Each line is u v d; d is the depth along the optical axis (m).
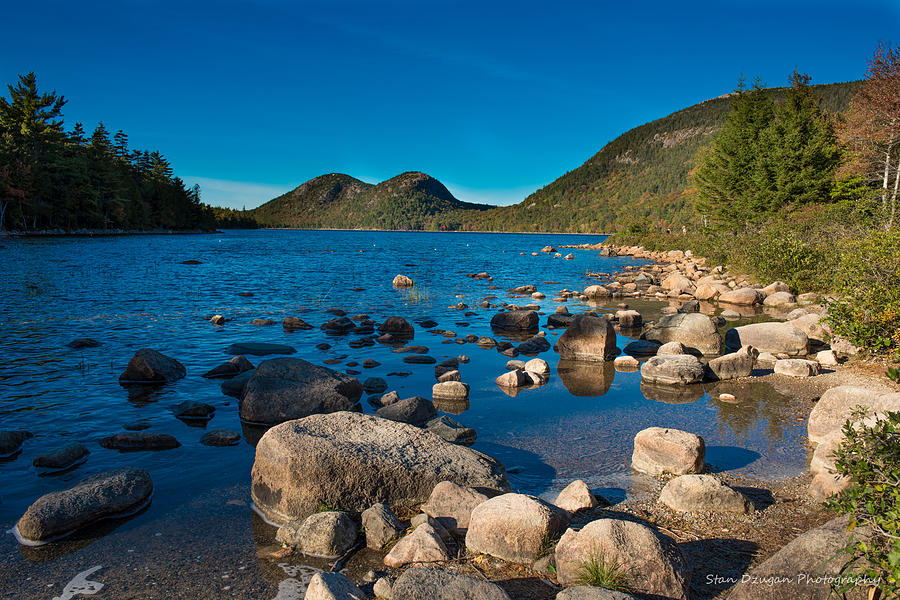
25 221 72.38
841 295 13.39
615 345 14.45
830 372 11.98
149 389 10.57
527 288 28.23
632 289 29.69
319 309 20.84
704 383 11.58
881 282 12.20
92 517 5.62
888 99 31.02
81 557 5.05
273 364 9.85
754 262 28.75
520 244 108.88
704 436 8.44
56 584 4.63
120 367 11.98
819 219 29.56
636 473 7.07
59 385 10.59
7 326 15.85
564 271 42.53
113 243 64.38
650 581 4.30
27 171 68.94
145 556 5.09
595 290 26.72
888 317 11.48
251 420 8.93
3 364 11.91
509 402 10.25
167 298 22.44
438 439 7.10
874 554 3.77
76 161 80.75
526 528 4.95
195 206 130.00
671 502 6.02
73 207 81.62
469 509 5.68
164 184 115.19
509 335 17.06
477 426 8.90
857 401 7.74
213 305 21.08
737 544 5.19
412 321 18.86
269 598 4.47
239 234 132.12
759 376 12.04
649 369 11.88
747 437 8.38
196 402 9.45
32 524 5.29
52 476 6.79
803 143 41.78
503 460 7.53
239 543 5.36
